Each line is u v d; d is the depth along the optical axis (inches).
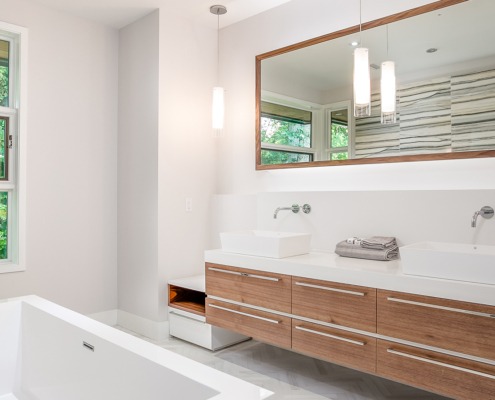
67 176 140.4
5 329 90.2
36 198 133.5
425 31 101.9
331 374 109.1
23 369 90.5
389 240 101.7
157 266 136.3
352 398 95.9
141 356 62.8
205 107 149.3
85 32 144.7
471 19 95.2
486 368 72.2
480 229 92.1
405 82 104.8
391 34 107.6
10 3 128.0
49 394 82.2
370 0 112.8
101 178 148.6
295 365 114.9
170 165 139.3
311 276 95.6
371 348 86.4
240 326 110.8
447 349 76.4
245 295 109.3
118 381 66.6
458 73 96.7
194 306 132.5
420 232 101.0
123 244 149.5
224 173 150.3
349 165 114.8
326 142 120.3
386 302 83.9
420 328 79.5
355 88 104.7
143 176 141.5
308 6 126.4
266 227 132.1
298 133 126.8
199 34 147.5
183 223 142.7
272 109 133.7
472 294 73.4
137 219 143.9
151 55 138.8
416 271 81.7
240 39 145.3
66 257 139.9
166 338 136.9
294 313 98.8
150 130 138.9
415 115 103.0
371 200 109.2
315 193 120.3
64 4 134.1
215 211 150.4
